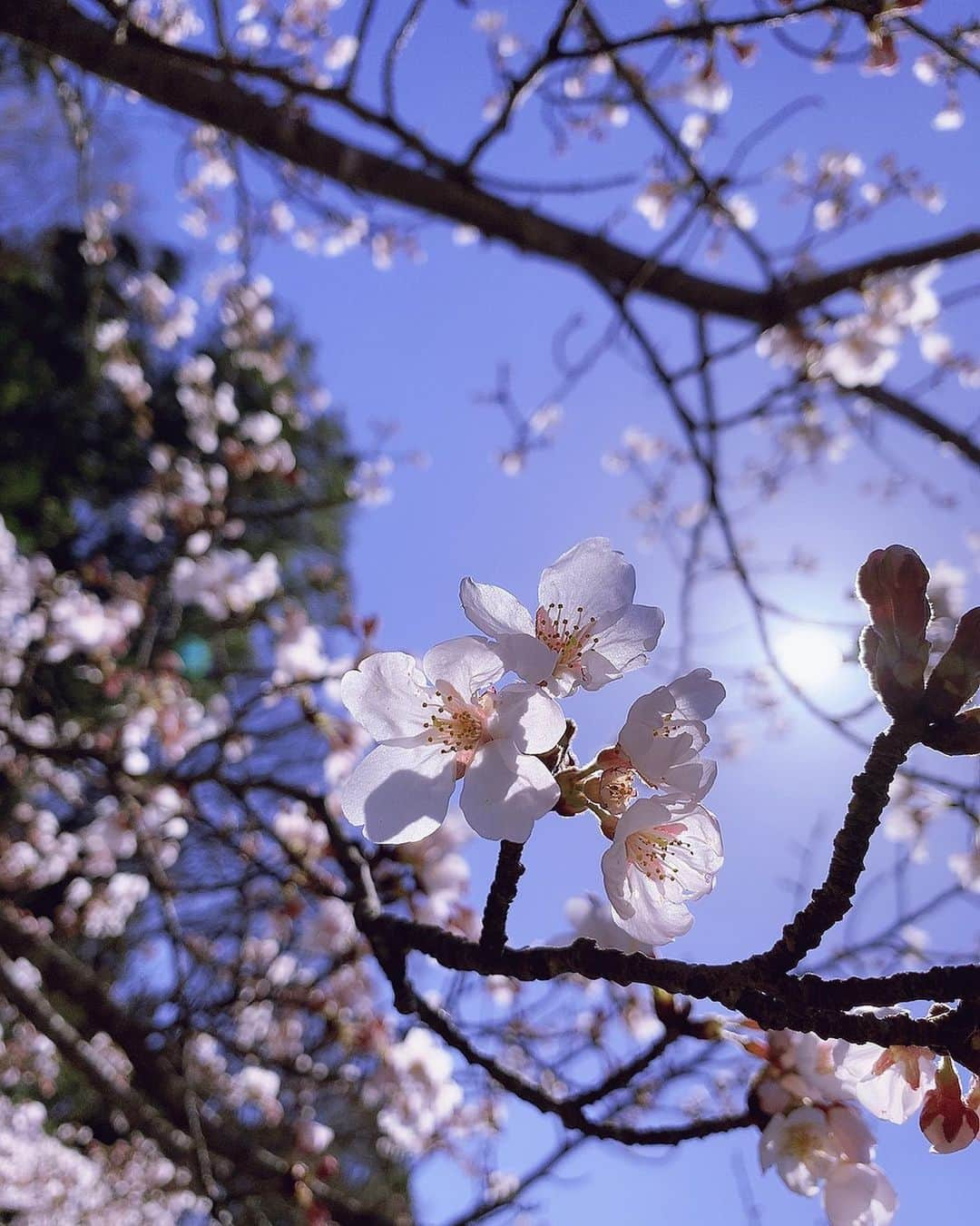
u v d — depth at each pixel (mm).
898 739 1232
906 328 5977
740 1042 1724
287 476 7805
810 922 1262
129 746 6223
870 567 1298
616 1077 1810
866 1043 1298
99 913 7160
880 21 3260
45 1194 6984
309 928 4527
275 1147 5191
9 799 8438
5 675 7223
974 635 1233
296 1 6316
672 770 1398
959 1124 1351
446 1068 4328
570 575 1564
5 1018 7582
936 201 7047
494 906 1523
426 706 1529
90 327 6297
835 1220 1596
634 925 1423
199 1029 4352
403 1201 6332
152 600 7684
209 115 4031
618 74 4352
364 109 3920
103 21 4047
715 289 5133
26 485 13625
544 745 1412
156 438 14328
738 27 3545
